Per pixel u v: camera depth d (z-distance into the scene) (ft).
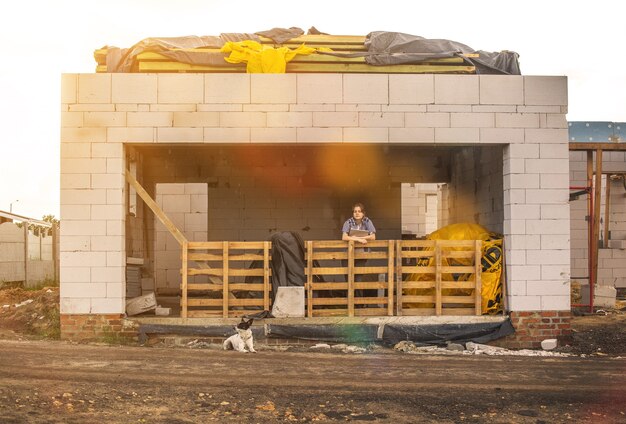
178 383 26.53
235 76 36.17
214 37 38.91
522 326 36.45
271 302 36.73
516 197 36.58
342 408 23.66
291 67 37.83
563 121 36.91
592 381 28.35
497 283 37.14
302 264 36.63
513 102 36.76
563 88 36.94
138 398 24.25
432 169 54.54
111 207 35.73
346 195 55.98
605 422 22.50
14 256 67.92
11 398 23.39
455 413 23.30
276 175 55.93
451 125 36.55
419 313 36.78
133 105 35.96
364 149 53.78
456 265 37.73
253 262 38.09
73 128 35.88
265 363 30.94
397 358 32.94
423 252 36.88
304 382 27.30
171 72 37.29
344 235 36.73
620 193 62.64
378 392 25.90
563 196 36.70
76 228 35.70
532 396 25.72
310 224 55.93
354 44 39.81
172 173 54.24
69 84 35.88
